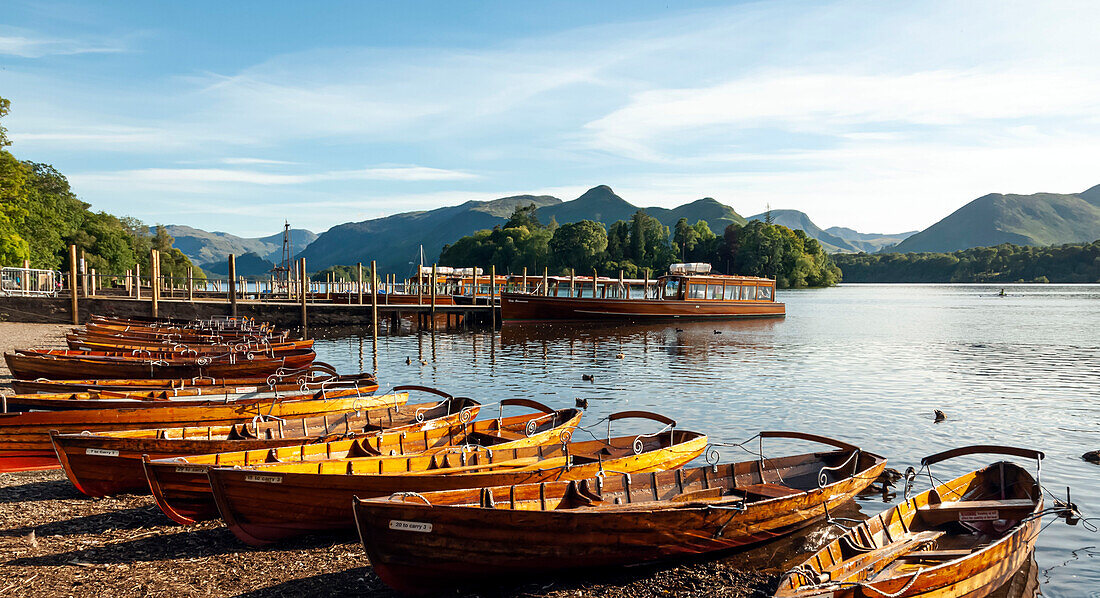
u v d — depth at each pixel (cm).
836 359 3966
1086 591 1080
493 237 19912
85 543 1180
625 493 1240
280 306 5456
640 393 2844
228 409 1794
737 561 1174
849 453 1478
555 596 1043
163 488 1221
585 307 6244
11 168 5622
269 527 1177
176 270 14612
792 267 17300
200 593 1008
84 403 1752
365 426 1814
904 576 882
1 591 988
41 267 7244
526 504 1123
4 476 1548
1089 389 2909
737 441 2030
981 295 13662
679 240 18950
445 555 1002
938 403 2603
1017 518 1162
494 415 2423
